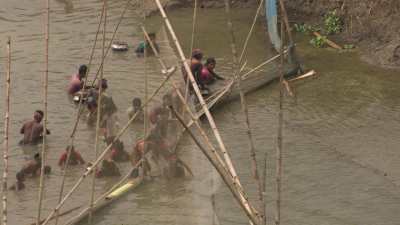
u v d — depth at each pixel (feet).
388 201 113.60
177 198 71.92
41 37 198.70
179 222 70.18
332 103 154.51
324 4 207.10
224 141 135.85
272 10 183.21
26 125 137.08
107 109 133.69
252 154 58.13
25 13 220.84
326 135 138.92
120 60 177.68
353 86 163.02
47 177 122.42
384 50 177.99
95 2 232.94
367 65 175.42
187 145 70.23
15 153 132.57
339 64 177.17
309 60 180.96
